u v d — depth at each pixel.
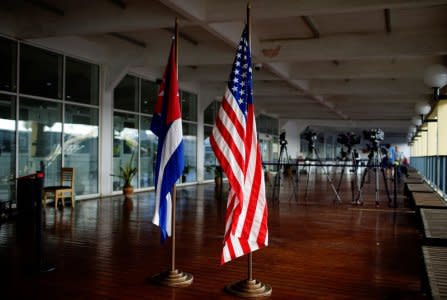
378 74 10.62
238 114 3.49
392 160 14.70
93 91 10.16
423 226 4.57
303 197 10.75
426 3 5.54
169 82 3.85
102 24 7.31
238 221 3.39
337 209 8.59
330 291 3.60
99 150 10.28
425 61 10.24
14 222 6.81
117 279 3.89
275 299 3.41
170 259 4.59
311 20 7.59
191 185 14.35
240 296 3.45
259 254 4.86
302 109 19.98
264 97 16.92
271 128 22.03
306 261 4.57
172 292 3.56
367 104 17.64
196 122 15.06
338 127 27.27
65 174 8.70
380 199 10.31
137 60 10.02
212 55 9.62
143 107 12.09
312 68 11.12
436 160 8.30
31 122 8.41
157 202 3.72
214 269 4.23
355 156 11.27
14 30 7.88
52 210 8.15
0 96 7.77
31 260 4.50
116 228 6.32
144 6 7.01
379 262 4.54
